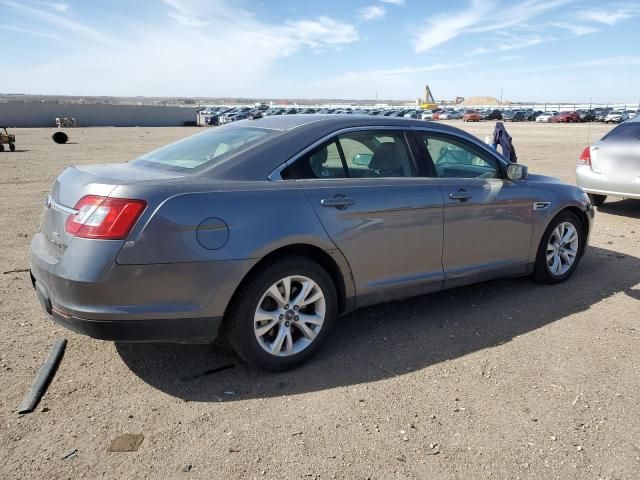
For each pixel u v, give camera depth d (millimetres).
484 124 59219
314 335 3643
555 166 15242
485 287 5254
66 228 3121
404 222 3957
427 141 4363
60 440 2803
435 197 4129
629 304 4824
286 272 3434
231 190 3281
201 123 77250
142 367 3600
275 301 3479
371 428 2945
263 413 3082
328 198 3586
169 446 2771
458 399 3246
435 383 3432
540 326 4332
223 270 3178
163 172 3494
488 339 4086
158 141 30656
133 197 3014
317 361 3725
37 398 3172
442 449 2777
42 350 3791
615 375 3553
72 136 37500
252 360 3424
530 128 46125
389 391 3334
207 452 2727
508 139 9398
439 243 4211
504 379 3488
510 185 4746
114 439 2818
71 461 2643
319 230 3516
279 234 3340
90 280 2953
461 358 3775
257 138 3715
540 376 3533
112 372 3527
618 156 8391
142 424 2957
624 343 4027
